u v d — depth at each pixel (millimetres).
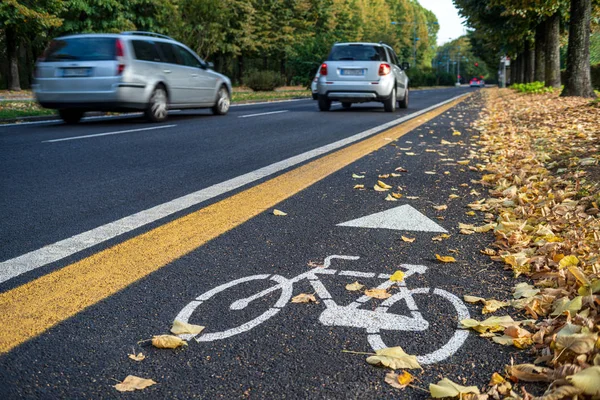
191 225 4242
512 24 32656
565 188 5387
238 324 2625
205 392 2068
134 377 2141
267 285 3096
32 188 5547
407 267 3414
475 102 24641
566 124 10969
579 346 2145
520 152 7922
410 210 4801
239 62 63188
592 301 2648
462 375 2195
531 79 38969
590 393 1863
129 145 8586
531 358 2311
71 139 9180
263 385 2117
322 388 2098
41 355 2316
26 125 11766
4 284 3047
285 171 6578
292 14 66062
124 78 11688
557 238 3805
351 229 4215
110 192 5383
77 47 11867
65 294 2930
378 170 6742
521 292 2955
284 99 28750
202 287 3055
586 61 19891
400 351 2318
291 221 4414
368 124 12578
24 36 33844
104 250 3631
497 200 5113
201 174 6344
